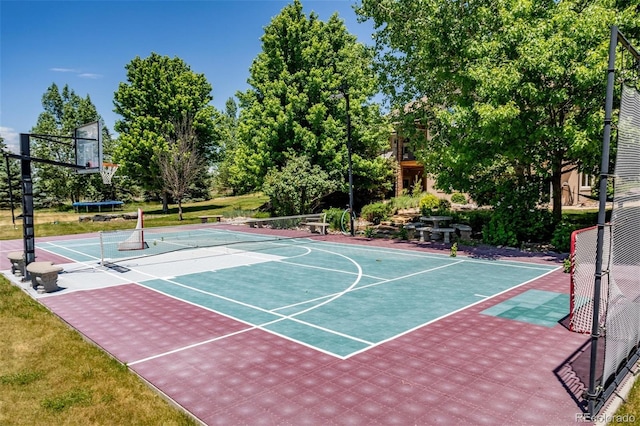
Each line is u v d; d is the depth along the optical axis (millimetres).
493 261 16156
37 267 12789
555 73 14008
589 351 7488
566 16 14328
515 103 15023
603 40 13953
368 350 7797
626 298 6543
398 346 7949
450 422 5363
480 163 17141
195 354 7824
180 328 9312
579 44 14148
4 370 7367
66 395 6410
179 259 18359
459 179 19344
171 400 6148
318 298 11531
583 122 14883
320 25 34094
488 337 8289
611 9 14555
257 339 8508
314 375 6820
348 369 7008
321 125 30375
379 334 8617
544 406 5695
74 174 59281
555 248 17719
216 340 8516
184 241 24547
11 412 5988
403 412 5637
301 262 17062
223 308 10773
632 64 13594
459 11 17500
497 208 19656
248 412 5754
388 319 9570
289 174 27844
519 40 15164
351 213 24531
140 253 20297
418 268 15234
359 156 30406
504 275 13766
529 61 14336
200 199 67000
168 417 5727
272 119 31094
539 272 14078
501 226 19094
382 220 26984
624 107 5566
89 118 65625
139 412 5902
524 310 9992
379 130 25922
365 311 10227
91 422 5703
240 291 12508
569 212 24156
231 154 56781
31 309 11008
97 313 10586
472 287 12297
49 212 55438
